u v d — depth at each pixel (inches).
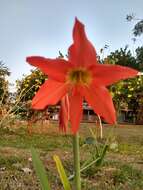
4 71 685.3
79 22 57.2
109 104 58.1
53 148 411.2
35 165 76.0
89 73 58.3
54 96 57.3
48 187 75.2
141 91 536.1
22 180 223.9
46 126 609.3
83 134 553.0
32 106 56.4
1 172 244.7
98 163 140.6
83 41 57.6
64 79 57.9
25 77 586.2
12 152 350.6
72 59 57.8
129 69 58.2
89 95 58.3
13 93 613.9
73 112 57.9
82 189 210.4
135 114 795.4
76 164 65.2
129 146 458.0
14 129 590.2
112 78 58.1
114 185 226.5
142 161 331.0
